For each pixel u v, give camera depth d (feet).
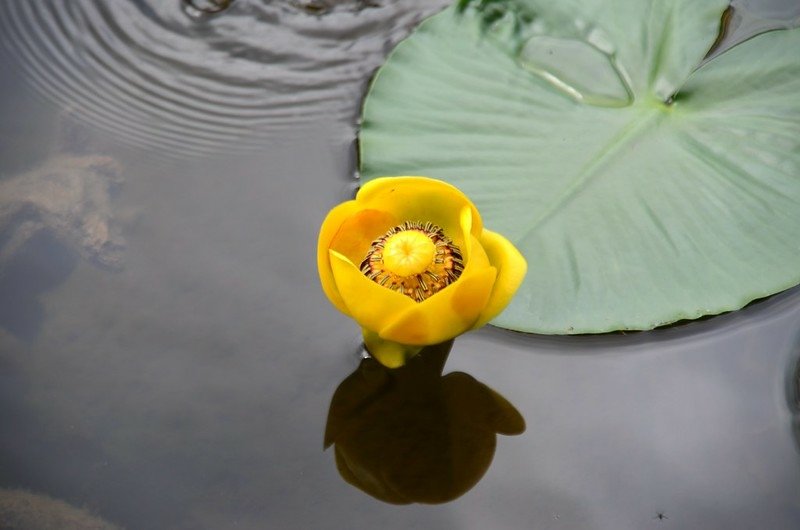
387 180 3.26
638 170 3.42
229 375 3.35
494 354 3.35
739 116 3.46
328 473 3.28
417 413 3.32
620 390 3.31
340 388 3.34
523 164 3.44
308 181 3.52
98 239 3.47
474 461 3.27
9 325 3.41
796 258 3.35
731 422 3.27
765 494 3.23
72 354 3.38
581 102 3.50
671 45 3.53
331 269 3.26
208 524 3.25
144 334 3.39
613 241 3.37
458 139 3.48
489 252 3.28
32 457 3.30
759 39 3.51
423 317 3.22
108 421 3.33
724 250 3.36
